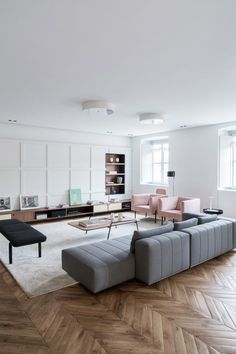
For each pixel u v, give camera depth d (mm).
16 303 2635
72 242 4719
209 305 2600
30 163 6570
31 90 3660
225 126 6086
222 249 3924
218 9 1805
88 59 2637
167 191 7551
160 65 2791
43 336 2117
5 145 6191
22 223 4477
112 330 2195
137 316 2404
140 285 3039
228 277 3258
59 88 3570
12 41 2254
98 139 7930
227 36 2178
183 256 3301
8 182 6250
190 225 3732
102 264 2787
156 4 1751
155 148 8445
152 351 1944
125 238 3717
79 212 7258
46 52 2475
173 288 2963
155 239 3068
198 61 2688
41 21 1946
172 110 4871
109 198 8188
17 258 3873
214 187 6348
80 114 5211
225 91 3713
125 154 8617
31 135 6613
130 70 2932
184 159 7047
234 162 6395
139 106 4566
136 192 8625
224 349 1969
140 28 2049
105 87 3531
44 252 4148
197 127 6691
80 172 7492
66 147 7188
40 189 6746
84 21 1948
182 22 1965
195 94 3861
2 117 5520
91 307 2557
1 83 3359
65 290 2904
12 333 2160
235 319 2359
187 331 2186
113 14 1862
